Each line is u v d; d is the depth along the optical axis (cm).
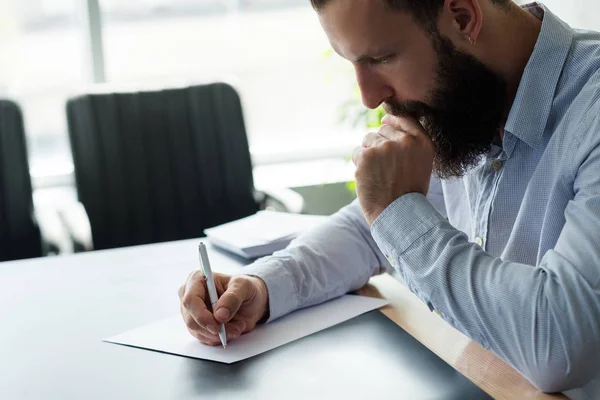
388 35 106
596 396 109
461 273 101
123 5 290
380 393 93
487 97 113
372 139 117
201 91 238
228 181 238
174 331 116
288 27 307
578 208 100
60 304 130
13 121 223
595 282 93
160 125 234
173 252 157
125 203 229
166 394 96
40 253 223
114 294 134
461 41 108
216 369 102
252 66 308
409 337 109
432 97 112
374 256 134
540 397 93
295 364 102
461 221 139
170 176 234
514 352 97
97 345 112
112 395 96
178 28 297
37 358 109
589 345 92
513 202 120
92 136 228
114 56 293
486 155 122
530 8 120
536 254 116
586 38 117
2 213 222
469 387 94
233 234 159
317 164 319
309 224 162
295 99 315
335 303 126
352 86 314
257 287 117
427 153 112
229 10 301
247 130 240
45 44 287
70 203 240
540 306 94
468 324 101
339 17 106
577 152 105
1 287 141
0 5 280
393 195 110
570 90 111
